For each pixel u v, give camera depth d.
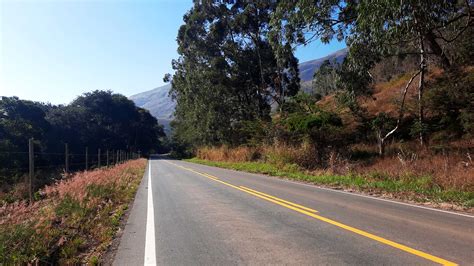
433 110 24.44
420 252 5.95
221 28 43.88
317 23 17.97
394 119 28.50
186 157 87.56
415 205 10.61
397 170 16.27
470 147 19.25
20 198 10.47
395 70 49.81
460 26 17.98
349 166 19.48
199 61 50.12
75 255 6.53
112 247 6.97
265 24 42.12
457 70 22.47
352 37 16.59
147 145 123.94
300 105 29.14
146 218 9.66
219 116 48.50
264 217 9.14
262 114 45.97
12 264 5.59
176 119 92.50
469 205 10.20
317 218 8.84
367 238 6.90
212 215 9.63
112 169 23.70
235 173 25.17
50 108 84.69
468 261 5.48
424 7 12.63
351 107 28.78
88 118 87.81
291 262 5.66
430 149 21.08
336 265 5.46
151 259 6.10
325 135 24.53
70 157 41.56
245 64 45.09
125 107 109.81
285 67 41.75
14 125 42.75
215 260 5.91
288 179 19.61
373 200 11.63
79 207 9.60
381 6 12.44
